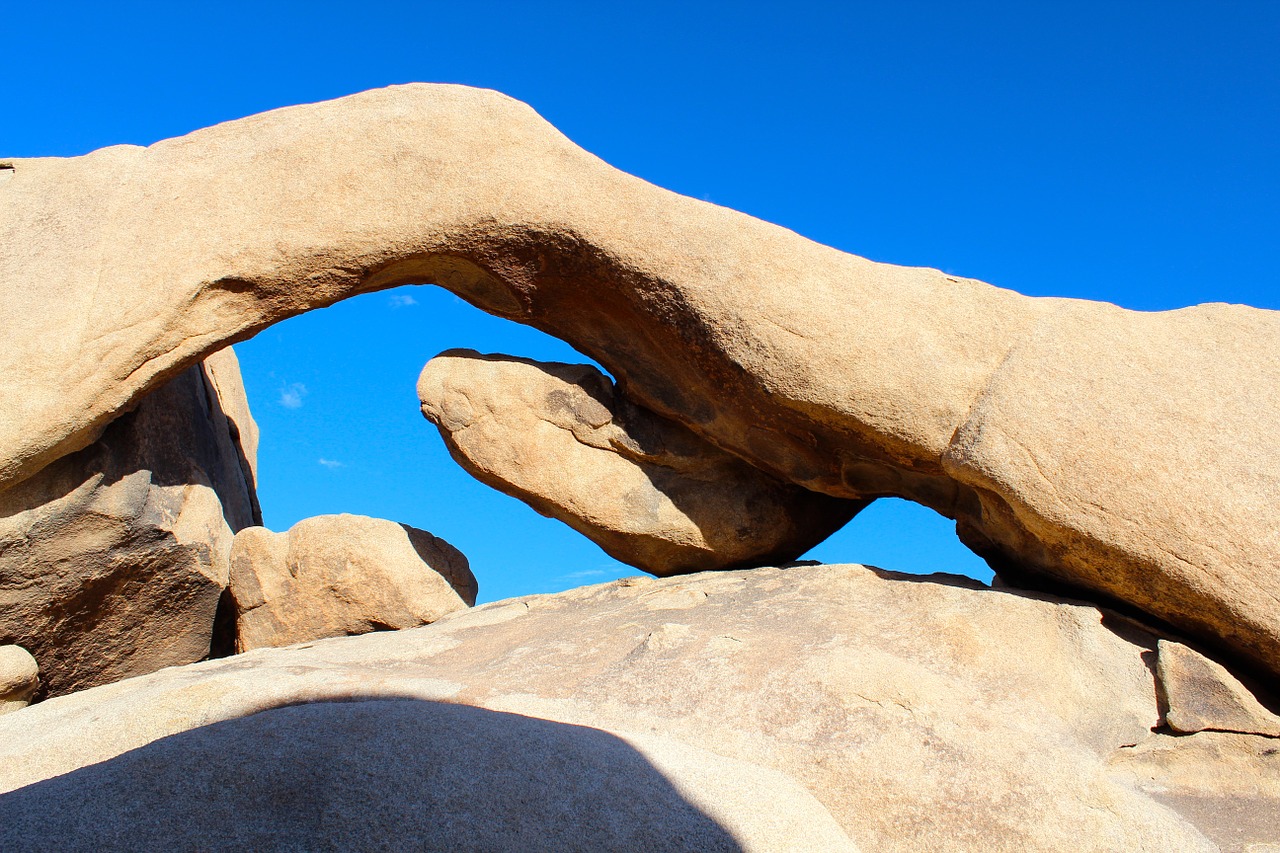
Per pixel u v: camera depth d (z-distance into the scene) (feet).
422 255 16.08
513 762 8.89
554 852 8.14
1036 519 13.48
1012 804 10.75
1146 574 13.05
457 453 17.21
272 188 15.57
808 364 14.66
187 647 18.04
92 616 16.80
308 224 15.47
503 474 16.81
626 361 16.66
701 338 15.47
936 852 10.51
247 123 16.33
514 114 16.12
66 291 14.85
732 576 15.60
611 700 12.05
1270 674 12.96
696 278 15.23
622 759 9.39
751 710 11.62
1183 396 13.64
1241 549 12.63
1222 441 13.23
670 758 9.80
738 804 9.25
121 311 14.88
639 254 15.48
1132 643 13.30
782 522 16.93
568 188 15.66
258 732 8.87
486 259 16.19
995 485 13.69
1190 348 14.28
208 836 7.68
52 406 14.47
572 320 16.93
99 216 15.37
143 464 16.34
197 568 17.06
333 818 7.97
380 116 15.99
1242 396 13.64
